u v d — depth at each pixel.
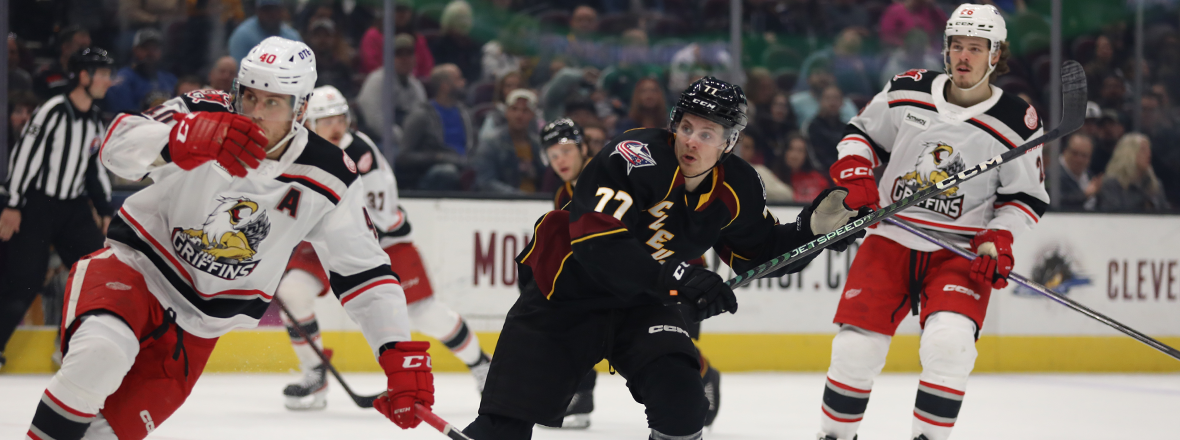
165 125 5.92
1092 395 15.51
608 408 13.44
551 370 6.30
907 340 18.62
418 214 17.16
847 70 20.88
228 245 6.45
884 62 21.09
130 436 6.35
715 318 17.97
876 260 8.75
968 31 8.35
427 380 6.57
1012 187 8.67
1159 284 19.12
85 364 5.84
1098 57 20.72
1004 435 11.69
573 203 6.04
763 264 6.56
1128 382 17.34
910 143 8.70
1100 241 18.91
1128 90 20.70
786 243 6.93
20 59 16.92
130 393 6.35
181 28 18.19
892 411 13.29
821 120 20.33
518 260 6.77
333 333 17.00
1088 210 18.89
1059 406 14.23
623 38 20.38
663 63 20.50
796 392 15.29
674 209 6.21
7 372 15.96
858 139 8.87
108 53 17.77
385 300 6.68
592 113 20.16
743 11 20.58
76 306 6.10
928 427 8.22
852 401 8.52
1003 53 8.54
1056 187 19.69
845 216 6.87
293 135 6.39
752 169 6.51
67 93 15.95
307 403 12.70
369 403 7.14
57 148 15.83
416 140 18.94
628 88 20.44
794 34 20.66
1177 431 12.15
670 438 6.02
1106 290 18.94
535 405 6.21
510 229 17.42
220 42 18.41
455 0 19.48
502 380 6.28
